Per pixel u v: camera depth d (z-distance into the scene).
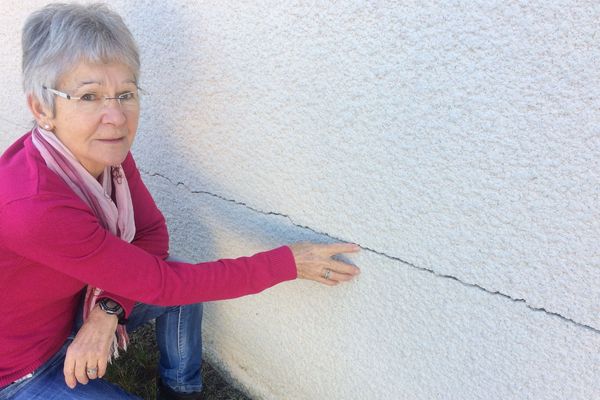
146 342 2.23
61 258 1.17
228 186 1.75
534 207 1.06
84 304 1.49
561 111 0.97
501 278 1.15
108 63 1.19
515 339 1.17
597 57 0.91
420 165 1.21
